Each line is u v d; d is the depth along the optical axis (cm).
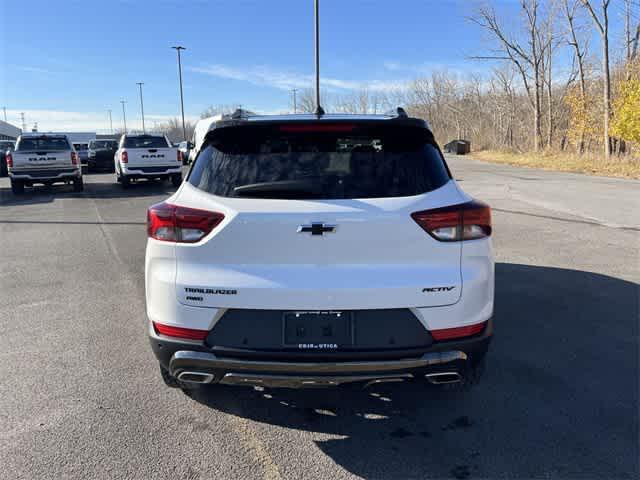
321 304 251
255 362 255
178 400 328
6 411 313
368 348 255
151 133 1725
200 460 266
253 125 276
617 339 424
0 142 2570
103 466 261
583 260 684
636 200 1263
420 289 254
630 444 279
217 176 270
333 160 269
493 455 270
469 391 339
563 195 1382
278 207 252
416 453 273
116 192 1591
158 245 267
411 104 5891
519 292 549
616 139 2752
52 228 964
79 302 528
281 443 282
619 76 2902
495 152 3900
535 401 326
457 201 266
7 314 491
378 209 251
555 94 4181
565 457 268
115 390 341
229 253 255
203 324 259
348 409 318
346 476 254
